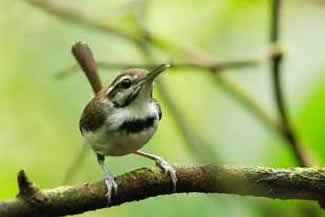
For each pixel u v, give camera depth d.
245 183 7.50
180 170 7.46
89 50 9.96
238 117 12.77
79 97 12.83
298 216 10.95
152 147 12.43
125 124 8.52
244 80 13.09
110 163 11.60
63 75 11.62
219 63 11.45
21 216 6.71
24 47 13.58
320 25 13.37
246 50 13.67
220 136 12.59
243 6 13.67
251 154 12.12
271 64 10.62
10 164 12.75
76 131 12.87
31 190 6.72
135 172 7.42
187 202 11.24
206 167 7.51
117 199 7.27
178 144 12.63
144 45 12.22
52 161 12.81
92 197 7.03
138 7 12.22
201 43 13.76
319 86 11.08
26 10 13.72
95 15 12.32
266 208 10.91
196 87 13.77
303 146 10.48
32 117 13.08
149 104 8.72
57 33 13.63
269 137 11.36
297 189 7.56
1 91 13.27
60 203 6.88
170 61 11.26
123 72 8.79
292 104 11.79
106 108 8.58
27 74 13.35
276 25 10.60
